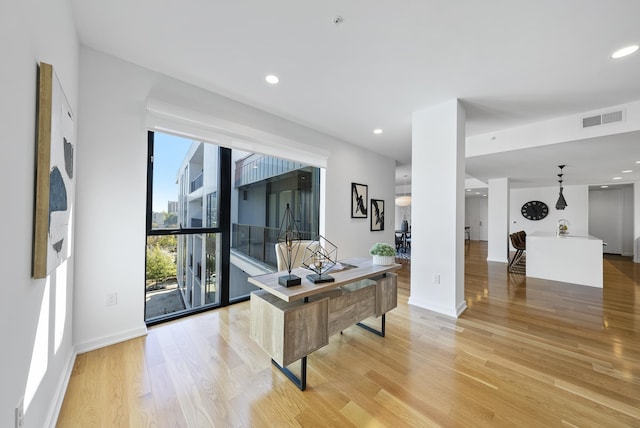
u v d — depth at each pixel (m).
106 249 2.16
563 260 4.59
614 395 1.68
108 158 2.16
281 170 3.93
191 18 1.77
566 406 1.59
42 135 1.12
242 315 2.91
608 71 2.32
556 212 7.70
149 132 2.57
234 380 1.80
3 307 0.85
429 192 3.17
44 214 1.12
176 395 1.64
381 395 1.68
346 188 4.62
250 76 2.50
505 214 6.54
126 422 1.43
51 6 1.29
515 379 1.85
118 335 2.24
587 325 2.74
